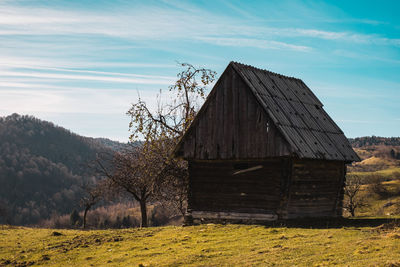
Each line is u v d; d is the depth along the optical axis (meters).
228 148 20.70
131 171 35.62
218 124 21.28
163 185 32.50
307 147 19.66
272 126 19.42
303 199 20.16
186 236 17.17
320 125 23.17
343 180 23.14
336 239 13.19
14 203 164.88
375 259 9.95
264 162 19.77
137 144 36.00
